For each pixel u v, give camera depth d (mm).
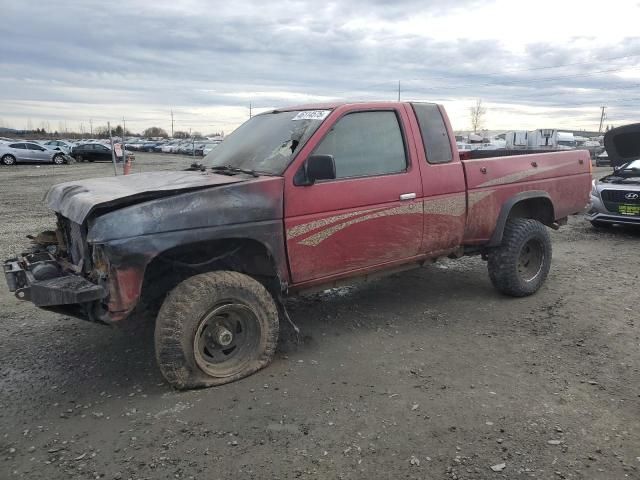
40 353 4516
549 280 6539
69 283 3609
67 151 42219
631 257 7828
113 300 3486
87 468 2945
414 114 4852
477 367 4141
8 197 16266
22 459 3035
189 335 3689
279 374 4035
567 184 6250
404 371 4078
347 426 3318
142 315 4848
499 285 5730
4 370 4195
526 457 2986
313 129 4250
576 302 5668
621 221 9602
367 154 4520
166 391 3809
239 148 4758
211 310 3773
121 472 2904
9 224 11164
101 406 3619
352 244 4426
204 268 4148
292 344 4602
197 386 3797
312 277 4309
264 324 4020
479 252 5746
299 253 4152
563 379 3916
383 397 3676
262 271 4238
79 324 5188
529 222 5719
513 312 5398
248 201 3867
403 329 4965
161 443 3166
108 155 38188
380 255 4645
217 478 2846
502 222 5500
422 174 4797
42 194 17047
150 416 3467
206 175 4328
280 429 3293
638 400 3604
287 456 3027
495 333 4840
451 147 5094
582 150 6578
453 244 5195
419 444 3121
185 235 3637
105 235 3414
